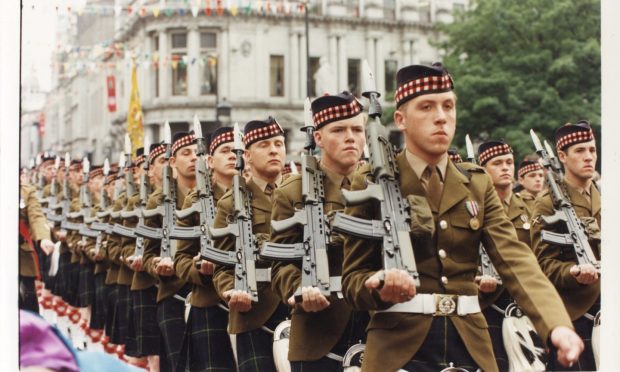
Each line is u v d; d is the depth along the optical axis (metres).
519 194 9.27
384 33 26.25
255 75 28.08
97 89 27.38
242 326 7.03
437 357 4.79
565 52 21.64
